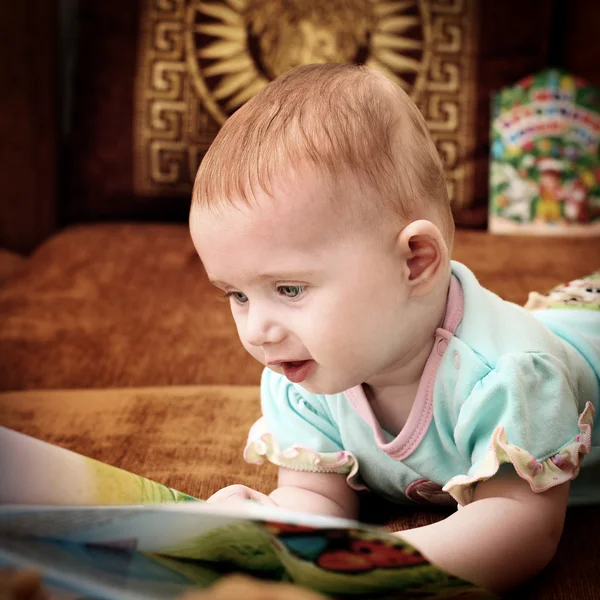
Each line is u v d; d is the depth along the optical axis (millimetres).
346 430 739
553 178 1776
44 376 1172
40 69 1883
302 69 688
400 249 622
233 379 1151
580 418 690
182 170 1823
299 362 636
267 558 507
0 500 486
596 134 1793
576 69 1907
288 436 765
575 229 1772
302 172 596
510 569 595
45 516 457
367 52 1784
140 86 1815
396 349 646
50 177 1903
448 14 1814
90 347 1256
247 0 1794
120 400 1052
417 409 693
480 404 639
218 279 628
